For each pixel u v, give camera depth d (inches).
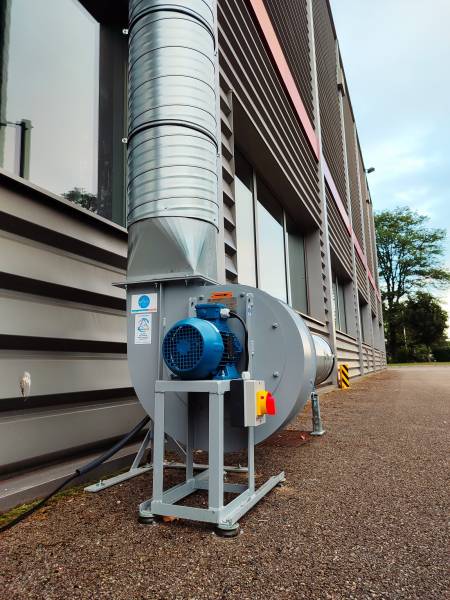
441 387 464.4
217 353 85.1
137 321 102.1
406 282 2415.1
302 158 364.2
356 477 115.7
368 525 82.5
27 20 127.9
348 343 585.3
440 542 75.0
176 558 68.1
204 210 100.2
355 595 58.2
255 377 97.3
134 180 102.4
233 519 79.7
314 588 59.9
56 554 69.1
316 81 454.6
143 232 99.6
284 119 308.3
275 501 96.2
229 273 195.8
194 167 100.0
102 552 69.9
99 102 152.9
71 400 113.4
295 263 386.0
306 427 199.0
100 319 126.5
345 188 675.4
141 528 79.6
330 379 445.7
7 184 96.6
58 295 111.3
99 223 126.3
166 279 97.4
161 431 84.1
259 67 256.8
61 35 140.5
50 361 107.1
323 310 406.3
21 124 122.2
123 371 134.6
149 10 106.3
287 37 339.6
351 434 179.8
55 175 131.3
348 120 825.5
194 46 105.3
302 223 404.5
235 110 210.5
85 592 58.3
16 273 98.1
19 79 123.0
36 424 101.3
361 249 856.3
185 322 85.7
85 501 93.9
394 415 237.5
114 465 119.1
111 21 162.2
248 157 267.6
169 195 98.2
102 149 151.0
